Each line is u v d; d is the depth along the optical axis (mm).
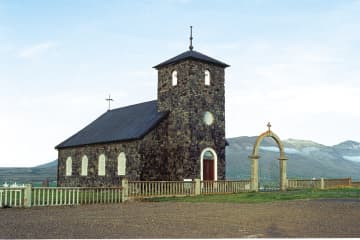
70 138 45844
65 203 23109
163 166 34656
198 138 33906
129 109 44188
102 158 38438
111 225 14734
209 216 16875
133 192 26406
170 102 35625
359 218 15633
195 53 35844
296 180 35000
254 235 12500
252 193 28844
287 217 16125
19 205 21719
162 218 16516
